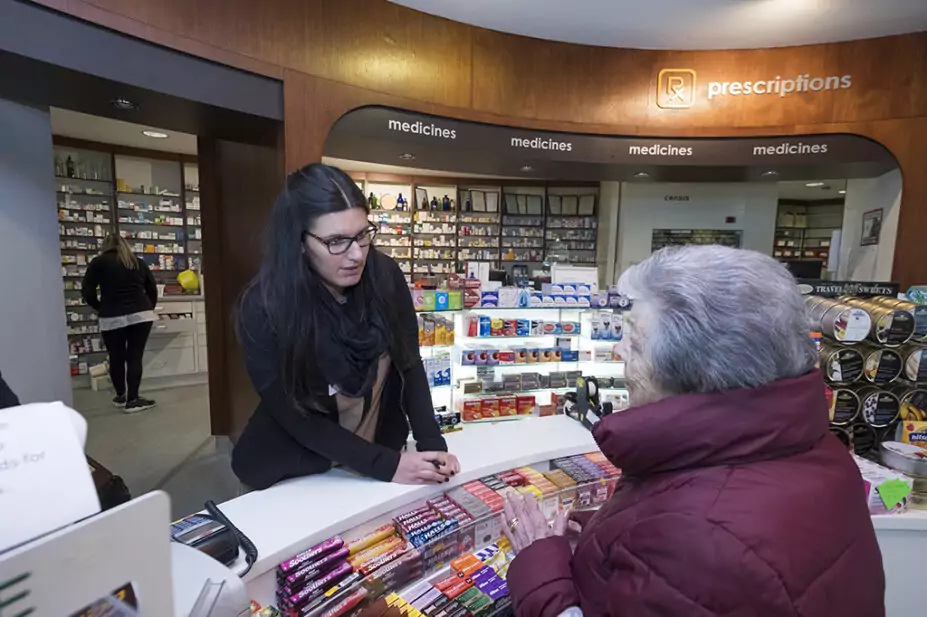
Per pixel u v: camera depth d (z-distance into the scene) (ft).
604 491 4.20
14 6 5.75
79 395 16.60
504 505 3.52
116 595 1.22
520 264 24.63
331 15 8.66
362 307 3.59
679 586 1.83
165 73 7.05
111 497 2.28
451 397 8.85
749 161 11.29
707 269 2.17
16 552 1.02
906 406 5.58
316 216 3.10
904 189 10.80
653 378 2.29
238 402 10.86
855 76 10.80
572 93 11.05
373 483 3.59
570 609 2.35
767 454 2.06
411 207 23.94
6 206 7.21
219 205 10.81
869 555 2.04
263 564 2.71
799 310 2.14
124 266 14.56
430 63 9.84
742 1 9.32
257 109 8.05
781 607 1.74
